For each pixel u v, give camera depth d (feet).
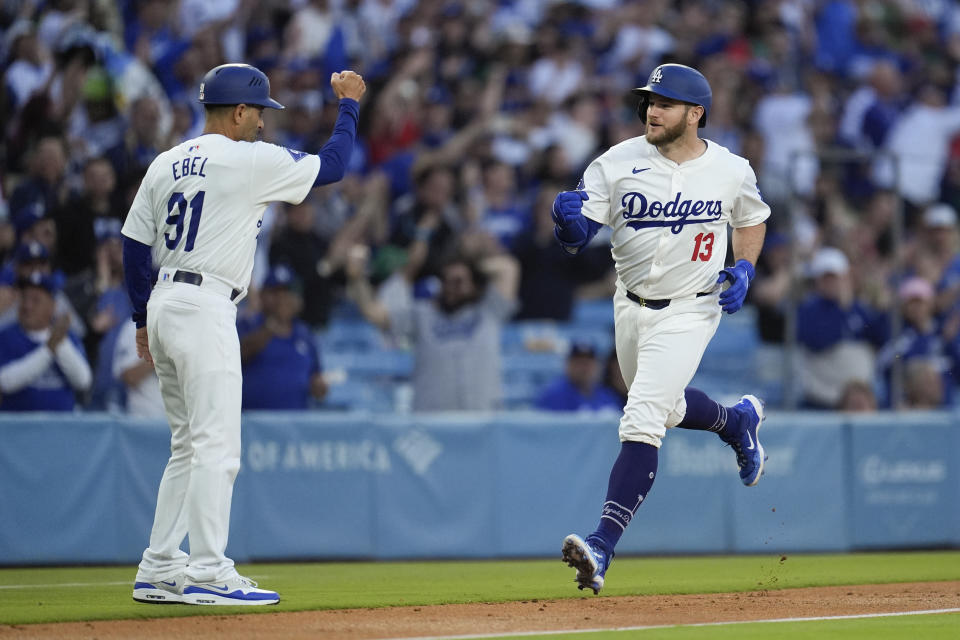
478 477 99.96
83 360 97.35
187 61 131.85
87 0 121.19
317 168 60.34
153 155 113.19
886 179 135.85
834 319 122.21
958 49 200.54
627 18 176.04
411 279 124.77
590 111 157.99
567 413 109.60
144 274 60.80
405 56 154.30
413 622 52.85
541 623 52.65
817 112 165.99
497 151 153.89
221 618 54.08
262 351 102.37
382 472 97.91
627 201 59.67
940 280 141.69
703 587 71.05
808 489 108.88
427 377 114.52
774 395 129.59
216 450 58.18
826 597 65.36
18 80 114.52
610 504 58.65
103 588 71.20
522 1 181.88
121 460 91.40
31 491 88.58
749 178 60.95
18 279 94.17
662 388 59.67
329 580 78.13
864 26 193.47
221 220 58.49
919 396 127.13
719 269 61.26
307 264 119.85
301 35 154.40
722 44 175.94
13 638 47.26
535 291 135.95
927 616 56.34
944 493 114.73
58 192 105.29
